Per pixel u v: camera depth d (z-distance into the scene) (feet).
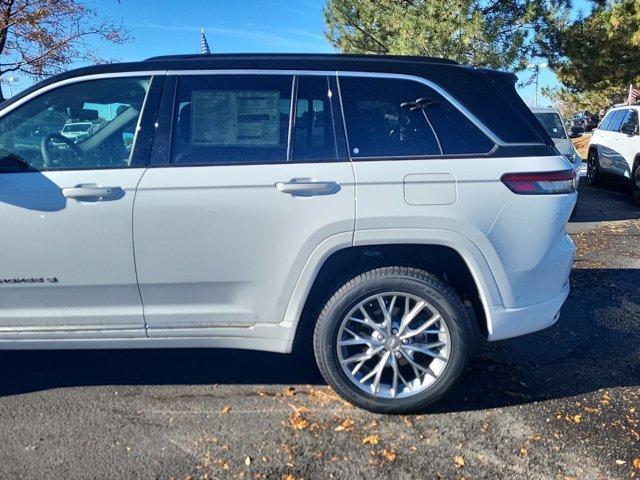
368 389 10.97
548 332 15.16
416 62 11.25
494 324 10.85
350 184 10.41
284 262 10.59
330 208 10.38
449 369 10.83
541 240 10.75
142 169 10.57
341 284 10.89
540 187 10.68
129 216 10.41
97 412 11.19
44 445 10.07
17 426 10.67
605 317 16.26
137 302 10.89
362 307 10.81
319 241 10.44
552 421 10.82
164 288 10.77
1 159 10.80
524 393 11.91
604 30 49.85
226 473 9.34
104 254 10.53
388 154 10.66
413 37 45.88
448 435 10.40
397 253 11.10
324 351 10.84
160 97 10.88
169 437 10.33
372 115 10.89
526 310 10.96
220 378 12.64
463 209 10.44
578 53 49.88
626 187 42.96
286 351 11.02
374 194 10.41
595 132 46.24
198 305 10.93
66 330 10.93
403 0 51.85
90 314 10.91
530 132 11.10
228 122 10.83
